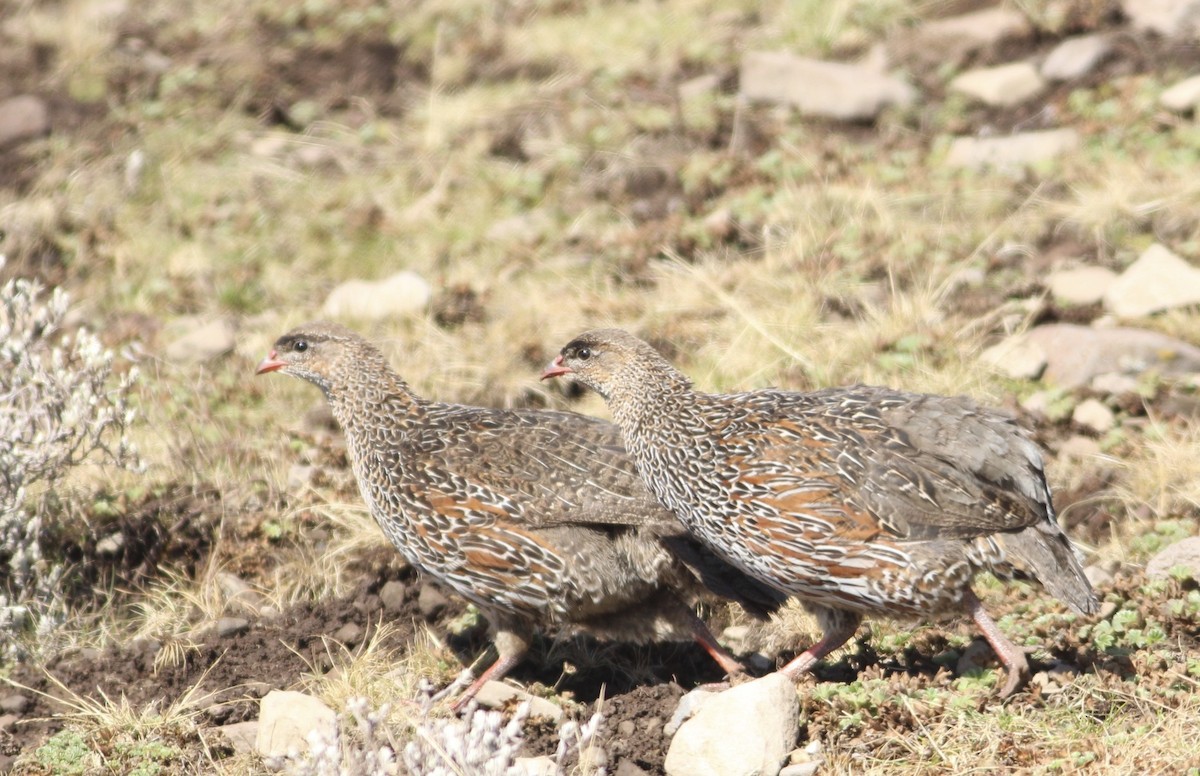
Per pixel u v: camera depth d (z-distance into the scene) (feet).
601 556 29.68
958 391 38.63
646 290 45.47
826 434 28.78
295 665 31.78
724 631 32.17
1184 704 26.32
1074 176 47.24
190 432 39.34
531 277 46.39
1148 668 27.40
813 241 45.65
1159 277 41.60
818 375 39.70
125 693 30.91
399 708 29.43
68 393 33.40
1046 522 28.55
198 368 43.14
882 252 44.98
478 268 47.19
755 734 25.98
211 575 34.22
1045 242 45.21
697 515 29.60
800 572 28.76
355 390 31.83
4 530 33.30
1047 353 39.93
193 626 33.14
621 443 31.27
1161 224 44.70
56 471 33.71
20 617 31.99
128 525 35.60
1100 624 29.35
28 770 28.22
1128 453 36.32
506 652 30.55
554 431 31.14
